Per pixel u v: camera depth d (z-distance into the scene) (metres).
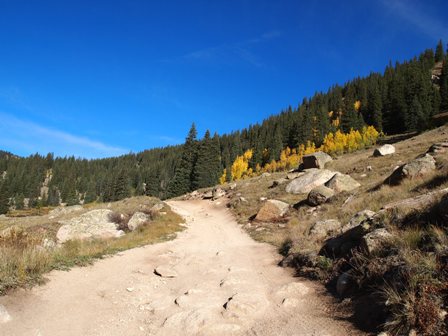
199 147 71.56
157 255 13.31
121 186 84.94
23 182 156.12
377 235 7.88
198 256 13.33
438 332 4.34
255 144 134.75
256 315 6.59
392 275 6.08
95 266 10.27
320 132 109.31
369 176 29.36
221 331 5.91
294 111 166.00
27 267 8.05
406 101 102.38
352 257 8.03
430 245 6.36
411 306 4.83
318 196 22.66
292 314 6.47
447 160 18.56
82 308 6.92
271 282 9.16
